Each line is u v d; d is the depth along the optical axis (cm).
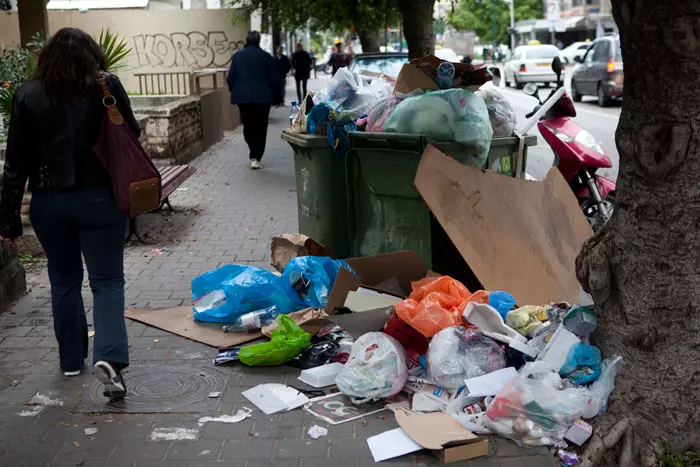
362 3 1240
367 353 417
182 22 2189
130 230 777
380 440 372
